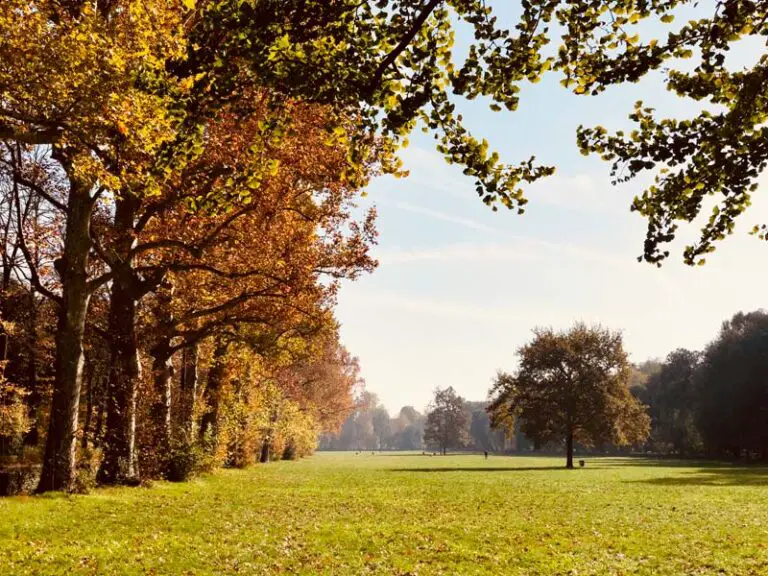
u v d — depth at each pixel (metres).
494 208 6.75
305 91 5.96
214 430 36.12
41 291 20.08
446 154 6.61
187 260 25.12
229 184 7.34
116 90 11.03
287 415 63.97
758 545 14.70
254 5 5.40
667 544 14.83
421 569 11.88
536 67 6.13
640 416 62.00
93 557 11.75
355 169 7.17
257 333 29.19
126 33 11.85
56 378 19.22
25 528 13.77
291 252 23.64
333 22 5.73
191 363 32.25
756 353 76.62
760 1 5.53
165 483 25.17
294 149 20.17
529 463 75.44
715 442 81.12
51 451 18.78
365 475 42.16
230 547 13.28
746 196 6.76
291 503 21.41
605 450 128.12
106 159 14.06
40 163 24.17
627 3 5.87
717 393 79.62
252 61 5.71
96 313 31.97
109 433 22.59
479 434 190.62
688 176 6.64
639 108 6.58
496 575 11.52
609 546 14.50
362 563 12.23
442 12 6.01
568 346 60.94
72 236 19.84
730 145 6.33
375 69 6.03
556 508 22.08
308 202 25.22
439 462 79.00
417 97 6.06
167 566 11.45
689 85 6.40
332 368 74.50
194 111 6.22
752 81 5.98
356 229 25.84
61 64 10.94
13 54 10.98
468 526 17.03
